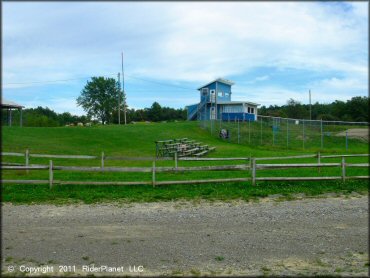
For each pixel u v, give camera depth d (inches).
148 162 808.9
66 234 303.6
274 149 1272.1
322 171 662.5
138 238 294.0
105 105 3484.3
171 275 224.2
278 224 336.5
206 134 1656.0
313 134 1710.1
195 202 428.1
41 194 459.8
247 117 2194.9
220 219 353.4
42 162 765.3
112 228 322.0
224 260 248.5
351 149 1347.2
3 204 416.2
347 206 408.8
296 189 493.7
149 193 470.3
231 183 521.7
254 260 248.8
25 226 326.6
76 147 1042.7
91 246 274.7
